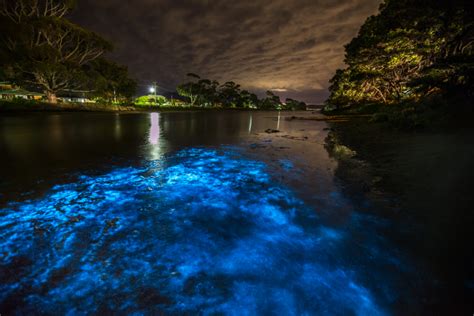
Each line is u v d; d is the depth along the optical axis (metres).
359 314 1.58
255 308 1.63
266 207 3.29
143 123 18.19
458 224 2.59
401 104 17.47
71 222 2.83
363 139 8.85
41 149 7.20
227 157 6.61
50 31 28.45
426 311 1.58
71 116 23.88
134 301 1.69
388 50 17.30
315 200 3.51
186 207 3.30
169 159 6.29
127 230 2.66
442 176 3.99
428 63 17.77
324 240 2.45
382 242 2.37
